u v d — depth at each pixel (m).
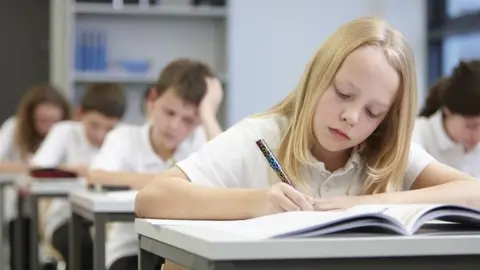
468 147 2.76
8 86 6.04
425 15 6.23
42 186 3.30
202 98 2.87
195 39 6.06
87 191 2.74
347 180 1.79
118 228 2.81
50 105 4.80
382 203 1.60
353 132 1.59
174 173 1.72
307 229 1.15
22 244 3.88
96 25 5.93
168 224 1.39
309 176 1.77
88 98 4.18
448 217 1.31
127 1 5.80
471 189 1.71
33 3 6.07
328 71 1.60
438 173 1.82
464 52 5.96
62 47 5.88
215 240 1.08
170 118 2.91
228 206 1.55
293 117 1.75
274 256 1.08
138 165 3.05
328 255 1.09
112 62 5.95
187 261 1.21
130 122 5.98
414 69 1.64
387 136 1.72
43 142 4.66
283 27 6.18
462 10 5.88
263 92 6.16
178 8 5.82
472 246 1.16
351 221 1.18
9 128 5.09
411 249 1.13
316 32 6.23
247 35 6.14
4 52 6.04
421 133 2.84
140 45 6.00
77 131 4.27
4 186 4.35
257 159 1.79
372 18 1.65
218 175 1.75
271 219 1.29
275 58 6.18
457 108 2.69
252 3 6.14
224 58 5.93
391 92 1.60
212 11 5.88
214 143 1.80
